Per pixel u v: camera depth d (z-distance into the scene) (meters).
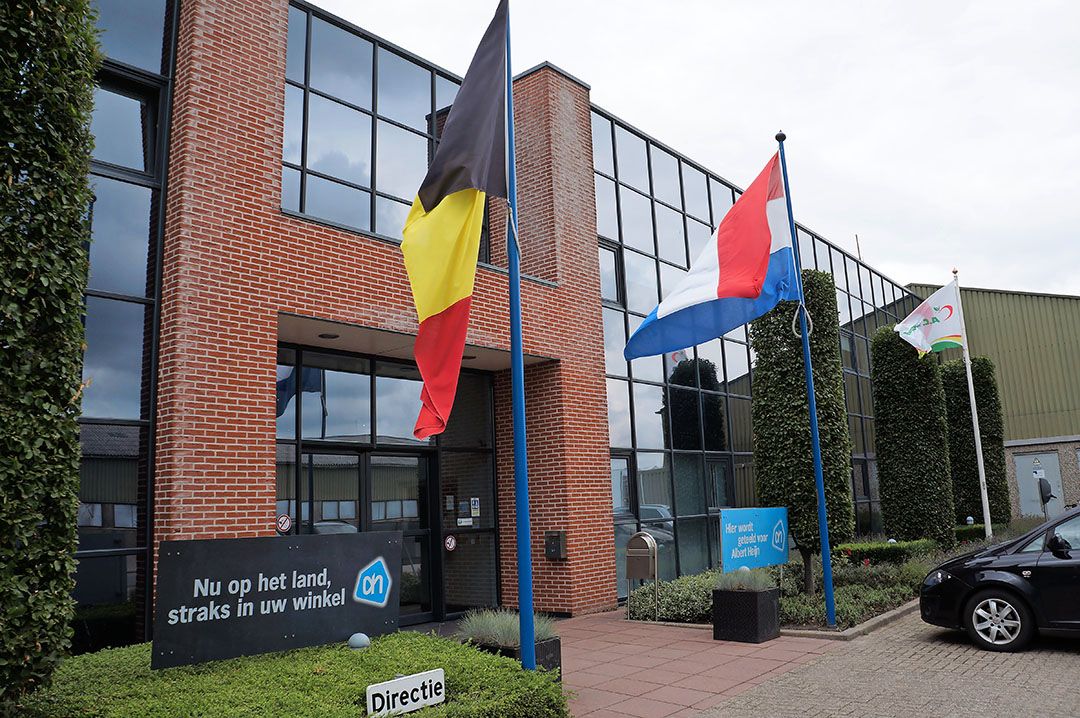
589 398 13.20
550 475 12.66
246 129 9.19
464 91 6.84
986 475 22.95
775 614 9.89
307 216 9.54
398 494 11.67
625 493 14.20
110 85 8.86
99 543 7.95
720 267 9.76
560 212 13.37
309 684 5.16
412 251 6.67
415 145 11.91
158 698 4.88
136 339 8.52
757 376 12.74
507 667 5.94
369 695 5.00
